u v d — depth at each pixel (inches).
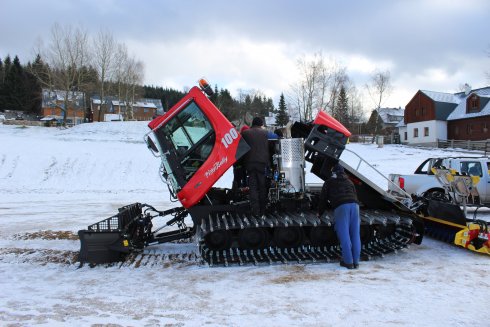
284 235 260.8
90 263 250.7
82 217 434.6
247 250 258.1
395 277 223.5
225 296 193.6
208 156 257.4
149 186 760.3
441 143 1781.5
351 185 246.5
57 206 518.9
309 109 2047.2
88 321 164.6
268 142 273.6
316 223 247.6
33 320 165.5
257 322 163.5
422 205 323.3
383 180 783.1
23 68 3595.0
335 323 162.7
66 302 186.5
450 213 297.9
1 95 3518.7
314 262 251.6
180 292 199.8
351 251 242.1
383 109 3688.5
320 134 267.4
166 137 259.3
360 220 257.3
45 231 357.1
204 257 245.3
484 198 436.5
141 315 170.9
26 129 1809.8
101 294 197.5
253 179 257.3
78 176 806.5
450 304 183.5
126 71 2596.0
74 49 2271.2
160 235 294.5
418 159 1109.7
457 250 285.6
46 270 241.0
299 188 271.9
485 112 1749.5
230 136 255.9
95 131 1658.5
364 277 223.5
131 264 252.4
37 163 842.2
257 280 218.1
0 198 599.5
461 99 2016.5
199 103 257.9
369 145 1663.4
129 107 2832.2
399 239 275.3
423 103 2014.0
